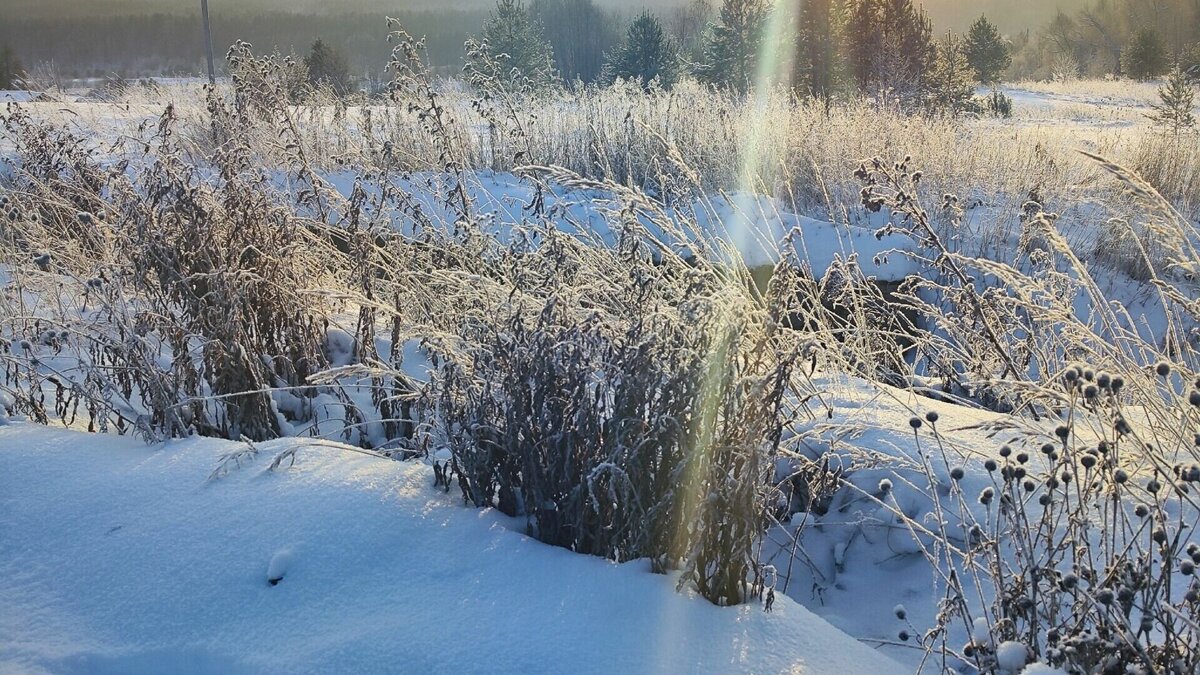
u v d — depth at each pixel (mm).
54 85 13742
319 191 5387
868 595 3553
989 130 16453
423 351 4980
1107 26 73875
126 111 10789
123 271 4305
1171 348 4355
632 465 2865
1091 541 3268
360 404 4742
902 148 11531
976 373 4996
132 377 4309
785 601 2842
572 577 2783
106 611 2736
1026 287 4426
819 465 3779
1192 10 66125
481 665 2424
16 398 4176
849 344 4961
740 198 10297
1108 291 9242
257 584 2805
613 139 11477
